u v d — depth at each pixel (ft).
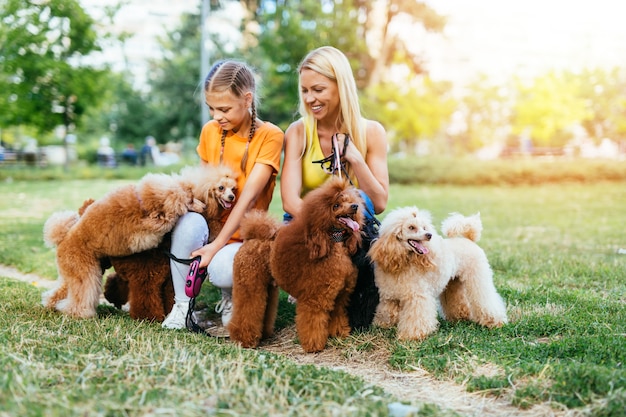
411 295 12.46
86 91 71.05
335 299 12.40
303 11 84.89
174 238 13.19
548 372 9.73
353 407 8.21
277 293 13.29
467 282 13.60
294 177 13.94
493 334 12.64
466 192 58.75
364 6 88.69
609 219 34.83
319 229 11.46
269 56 85.15
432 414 8.34
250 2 104.78
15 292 16.21
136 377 9.00
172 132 122.62
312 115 14.03
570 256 22.00
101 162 103.04
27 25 65.98
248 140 13.93
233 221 13.17
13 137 118.32
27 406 7.73
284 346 12.66
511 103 90.99
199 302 16.40
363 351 11.91
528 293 16.16
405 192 58.75
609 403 8.43
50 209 40.91
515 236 27.91
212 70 13.43
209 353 10.64
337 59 13.48
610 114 96.37
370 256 12.71
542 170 68.08
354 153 13.25
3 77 67.46
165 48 117.60
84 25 68.18
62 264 13.34
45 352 10.25
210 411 7.90
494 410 8.98
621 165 67.62
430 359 10.99
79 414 7.57
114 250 13.02
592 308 14.48
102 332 11.85
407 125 88.99
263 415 7.87
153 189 12.87
